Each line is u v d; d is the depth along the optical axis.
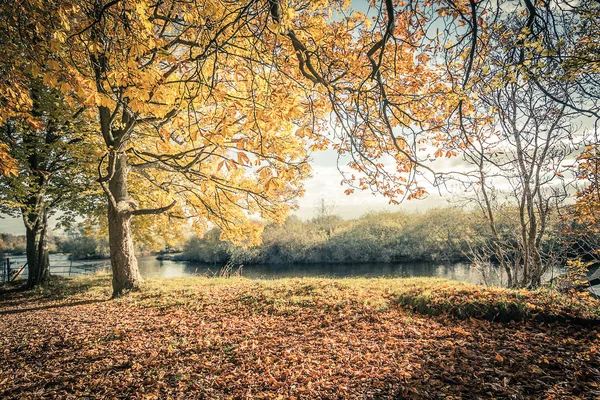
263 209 10.20
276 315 8.48
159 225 16.41
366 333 7.04
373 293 9.81
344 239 34.19
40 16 4.40
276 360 5.89
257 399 4.75
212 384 5.16
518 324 7.27
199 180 8.64
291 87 5.80
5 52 4.97
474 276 20.78
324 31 5.95
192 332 7.35
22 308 11.63
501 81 4.87
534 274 10.09
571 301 7.80
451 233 26.41
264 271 30.53
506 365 5.41
